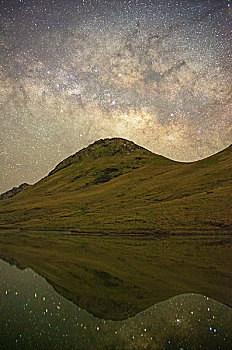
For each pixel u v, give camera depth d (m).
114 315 7.36
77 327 6.68
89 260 15.94
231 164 83.00
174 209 58.22
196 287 9.78
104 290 9.66
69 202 86.38
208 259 15.98
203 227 42.69
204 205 56.81
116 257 17.20
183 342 5.90
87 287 10.07
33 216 74.81
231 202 55.59
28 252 20.02
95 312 7.59
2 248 22.97
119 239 34.34
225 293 9.06
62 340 6.06
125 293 9.26
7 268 13.70
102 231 47.16
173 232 41.34
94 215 65.75
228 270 12.67
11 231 53.34
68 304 8.31
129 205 70.31
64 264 14.71
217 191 65.25
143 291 9.45
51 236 40.06
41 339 6.09
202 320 6.93
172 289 9.61
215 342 5.90
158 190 79.06
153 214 57.03
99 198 85.25
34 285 10.47
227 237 34.16
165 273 12.12
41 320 7.10
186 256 17.47
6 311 7.80
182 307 7.81
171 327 6.58
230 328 6.51
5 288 10.09
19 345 5.84
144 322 6.89
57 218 68.31
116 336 6.22
